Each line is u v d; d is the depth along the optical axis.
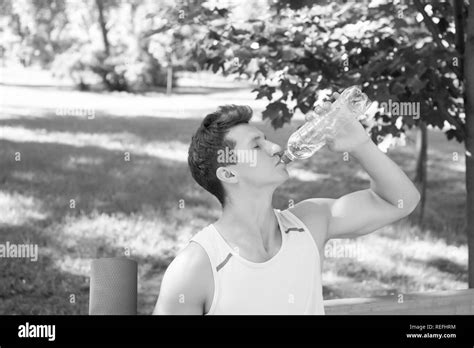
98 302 2.00
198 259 1.66
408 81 3.26
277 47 3.69
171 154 8.73
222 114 1.75
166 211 7.34
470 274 3.45
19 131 8.90
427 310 2.38
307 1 3.51
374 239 6.98
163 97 11.92
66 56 12.20
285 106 3.78
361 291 6.19
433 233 7.30
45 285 5.81
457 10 3.53
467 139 3.45
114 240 6.68
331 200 1.90
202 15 3.78
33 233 6.57
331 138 1.76
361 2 3.90
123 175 8.01
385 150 3.84
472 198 3.43
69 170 7.92
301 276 1.71
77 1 12.27
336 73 3.69
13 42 12.84
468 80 3.39
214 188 1.76
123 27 12.19
